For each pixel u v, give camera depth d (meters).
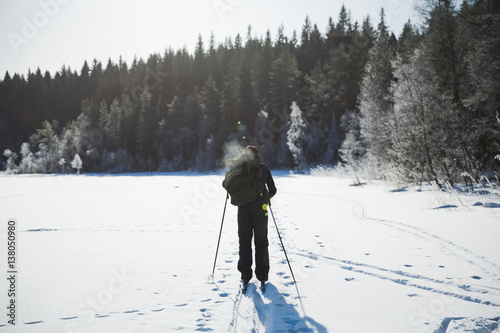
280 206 10.36
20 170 78.25
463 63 20.41
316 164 46.22
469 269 3.58
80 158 74.75
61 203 13.30
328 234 5.80
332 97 52.53
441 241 4.89
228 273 3.81
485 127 14.87
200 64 95.31
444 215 7.05
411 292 3.06
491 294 2.89
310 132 48.69
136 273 3.80
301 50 84.31
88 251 4.93
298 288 3.26
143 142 79.06
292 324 2.47
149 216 9.20
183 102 78.00
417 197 10.55
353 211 8.58
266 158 53.25
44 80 144.38
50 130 82.69
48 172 76.44
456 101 19.34
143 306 2.82
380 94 21.91
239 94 69.56
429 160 13.30
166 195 16.62
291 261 4.25
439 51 20.69
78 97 126.25
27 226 7.54
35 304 2.86
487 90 15.56
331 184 19.83
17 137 110.25
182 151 72.25
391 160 17.30
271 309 2.76
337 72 51.31
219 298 3.03
